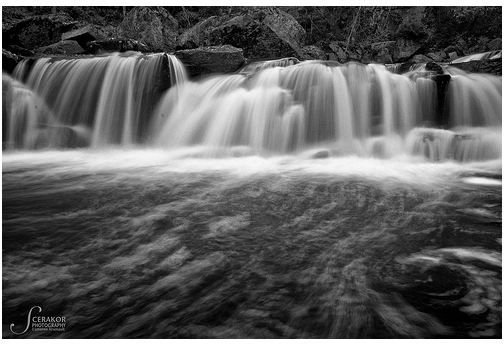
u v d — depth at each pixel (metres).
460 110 8.30
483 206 4.01
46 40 14.80
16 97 8.80
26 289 2.25
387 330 1.91
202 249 2.83
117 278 2.39
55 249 2.79
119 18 20.91
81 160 7.00
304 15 21.91
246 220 3.48
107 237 3.03
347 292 2.25
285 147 7.84
